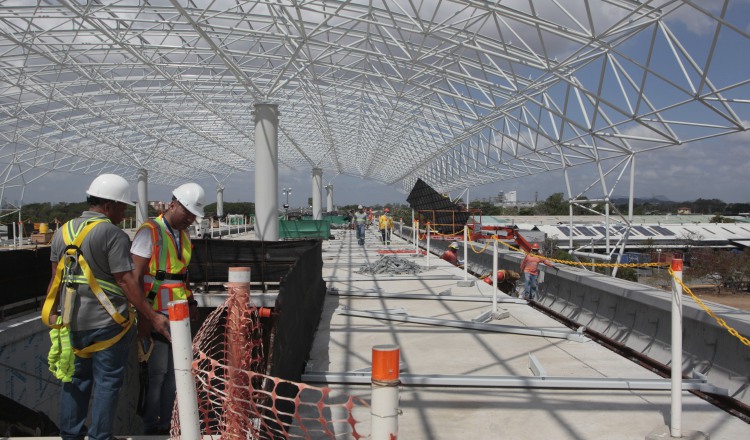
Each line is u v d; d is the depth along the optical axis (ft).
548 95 56.90
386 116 108.06
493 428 16.53
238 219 156.35
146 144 148.87
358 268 61.26
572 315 37.06
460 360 23.97
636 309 29.14
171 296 16.08
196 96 89.04
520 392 19.88
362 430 16.17
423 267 60.29
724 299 72.54
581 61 45.65
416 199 118.83
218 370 14.47
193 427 8.85
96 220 12.80
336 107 108.99
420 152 142.51
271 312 17.28
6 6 46.55
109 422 12.75
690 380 20.57
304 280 27.40
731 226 140.36
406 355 24.88
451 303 38.75
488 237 80.48
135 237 15.42
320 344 27.12
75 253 12.50
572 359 24.03
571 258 58.95
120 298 13.03
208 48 61.62
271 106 58.59
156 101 100.42
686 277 83.51
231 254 35.35
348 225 185.98
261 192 57.67
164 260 16.07
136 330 18.40
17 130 104.58
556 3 38.52
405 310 35.45
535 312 34.94
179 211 16.25
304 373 21.72
